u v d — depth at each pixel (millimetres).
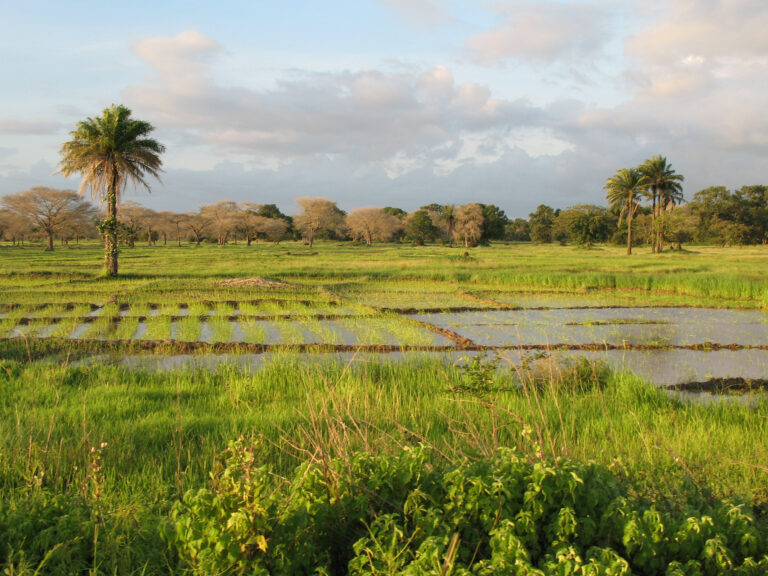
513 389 8039
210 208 98312
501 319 17297
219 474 3783
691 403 8148
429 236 110812
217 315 17125
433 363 10398
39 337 13250
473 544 3250
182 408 7539
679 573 2898
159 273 30219
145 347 12273
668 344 13383
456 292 24016
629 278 25953
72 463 5148
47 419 6738
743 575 2998
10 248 71438
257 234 115438
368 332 14617
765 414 7406
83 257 49812
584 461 4520
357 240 106812
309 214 88062
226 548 2941
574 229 81000
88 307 18156
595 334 14789
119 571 3230
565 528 3141
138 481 4832
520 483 3420
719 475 4891
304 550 3129
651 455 5422
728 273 29969
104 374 9344
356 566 2986
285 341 13375
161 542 3480
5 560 3131
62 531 3262
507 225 144000
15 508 3668
